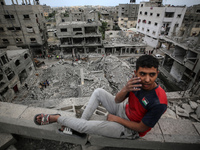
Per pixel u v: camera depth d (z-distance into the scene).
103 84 18.23
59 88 19.98
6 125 3.24
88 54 35.06
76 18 36.59
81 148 3.49
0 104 3.74
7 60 17.72
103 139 2.81
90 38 34.94
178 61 20.80
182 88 19.75
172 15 34.81
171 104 5.80
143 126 2.04
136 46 34.72
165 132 3.02
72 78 22.12
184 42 20.22
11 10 27.02
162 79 24.61
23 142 3.60
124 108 2.74
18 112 3.49
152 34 39.22
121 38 39.78
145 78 1.79
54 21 56.41
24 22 28.72
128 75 21.83
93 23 30.50
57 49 38.06
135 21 56.38
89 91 16.14
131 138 2.60
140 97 2.09
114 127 2.37
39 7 31.81
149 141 2.81
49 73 24.38
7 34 29.48
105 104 2.85
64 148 3.52
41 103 5.48
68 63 28.47
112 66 24.70
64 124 2.50
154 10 36.38
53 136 3.13
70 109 4.61
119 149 3.25
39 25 30.97
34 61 29.16
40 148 3.51
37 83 22.00
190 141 2.84
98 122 2.42
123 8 55.81
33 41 31.22
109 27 53.03
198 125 3.21
